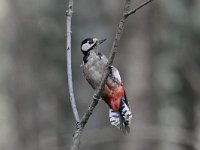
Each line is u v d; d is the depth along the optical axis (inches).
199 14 708.7
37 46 787.4
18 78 807.7
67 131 803.4
